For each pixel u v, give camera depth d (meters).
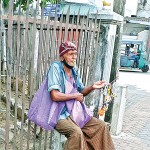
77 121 3.20
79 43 4.00
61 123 3.09
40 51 3.35
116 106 5.93
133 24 25.47
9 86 2.98
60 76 3.13
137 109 8.86
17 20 3.00
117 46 5.79
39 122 3.11
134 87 13.45
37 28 3.82
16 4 5.09
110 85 5.39
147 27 25.22
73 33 4.04
